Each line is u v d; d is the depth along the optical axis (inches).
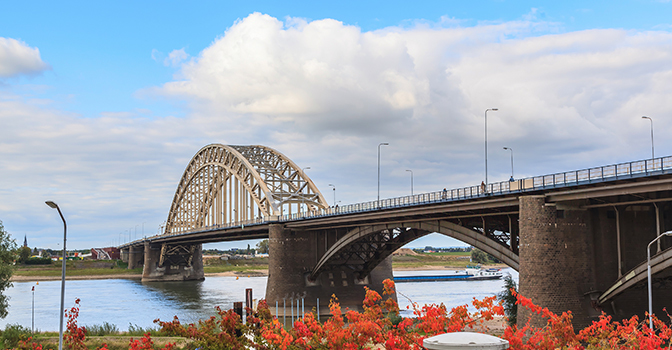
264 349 1245.7
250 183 4611.2
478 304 1041.5
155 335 2229.3
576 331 1882.4
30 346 1734.7
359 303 3735.2
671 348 1126.4
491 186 2215.8
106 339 2133.4
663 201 1724.9
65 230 1352.1
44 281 7667.3
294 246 3750.0
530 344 1015.6
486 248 2404.0
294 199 4269.2
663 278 1834.4
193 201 6560.0
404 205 2694.4
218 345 1355.8
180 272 7706.7
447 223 2635.3
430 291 5137.8
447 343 685.3
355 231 3262.8
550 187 1947.6
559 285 1914.4
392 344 964.6
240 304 2343.8
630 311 1959.9
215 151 5738.2
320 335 1107.9
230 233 4793.3
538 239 1956.2
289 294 3661.4
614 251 1969.7
